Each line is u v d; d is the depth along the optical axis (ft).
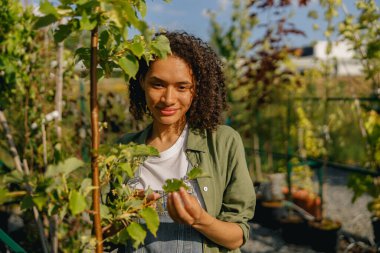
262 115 20.54
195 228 4.24
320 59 17.37
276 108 19.61
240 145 4.73
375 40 11.96
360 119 13.12
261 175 19.17
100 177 3.63
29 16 7.94
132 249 4.60
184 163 4.71
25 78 8.24
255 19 20.20
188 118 4.87
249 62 17.65
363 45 12.25
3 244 10.53
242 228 4.43
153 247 4.51
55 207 3.22
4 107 8.38
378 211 12.51
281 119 19.07
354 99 13.67
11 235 11.84
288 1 16.29
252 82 18.20
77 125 11.54
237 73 19.99
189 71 4.38
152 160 4.76
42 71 9.02
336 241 13.69
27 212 10.06
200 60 4.50
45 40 8.94
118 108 13.85
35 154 9.05
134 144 3.68
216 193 4.59
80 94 11.60
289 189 16.07
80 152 11.32
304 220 14.67
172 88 4.33
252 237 15.47
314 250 13.97
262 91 18.17
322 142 16.72
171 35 4.51
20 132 9.18
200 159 4.67
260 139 20.83
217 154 4.67
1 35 7.91
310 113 19.15
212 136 4.75
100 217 3.51
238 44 20.71
